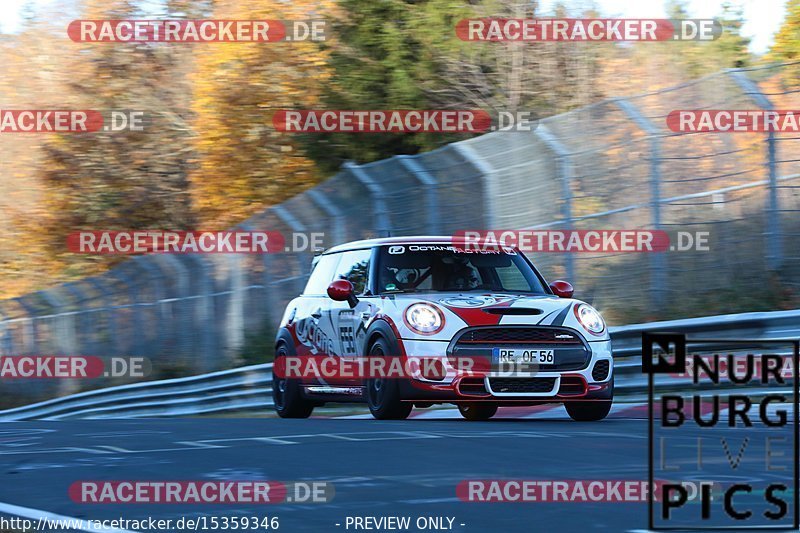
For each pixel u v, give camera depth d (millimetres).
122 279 78062
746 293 46594
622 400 39656
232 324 65938
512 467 19922
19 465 22375
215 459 22062
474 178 49688
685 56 87625
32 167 114938
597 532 13906
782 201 48438
